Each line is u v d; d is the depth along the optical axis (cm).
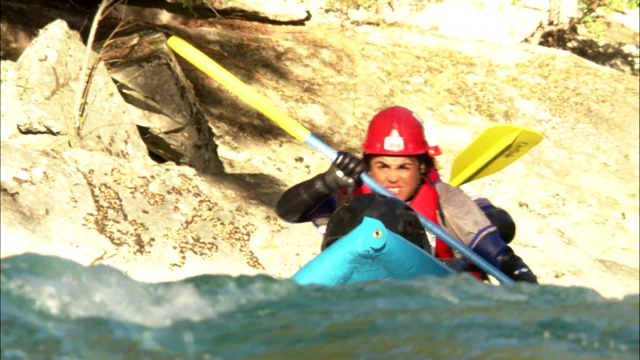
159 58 2902
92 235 2264
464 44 4425
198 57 1473
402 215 1132
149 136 2834
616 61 4947
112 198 2405
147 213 2422
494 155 1681
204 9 4125
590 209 3338
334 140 3459
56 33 2662
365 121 3644
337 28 4331
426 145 1406
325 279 1041
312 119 3534
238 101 3500
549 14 4647
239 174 2878
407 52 4222
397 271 1044
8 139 2541
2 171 2291
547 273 2758
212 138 2977
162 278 2266
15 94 2556
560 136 3853
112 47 2998
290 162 3216
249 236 2508
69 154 2467
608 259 3153
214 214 2527
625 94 4241
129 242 2308
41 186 2306
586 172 3662
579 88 4212
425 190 1411
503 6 4578
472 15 4538
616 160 3788
